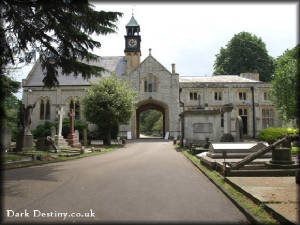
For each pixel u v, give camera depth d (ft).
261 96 120.26
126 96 83.61
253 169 27.99
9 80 45.55
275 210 14.17
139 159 43.45
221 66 168.66
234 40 161.58
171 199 18.30
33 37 36.14
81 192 20.13
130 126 114.21
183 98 120.47
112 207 16.39
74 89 121.49
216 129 66.18
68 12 34.24
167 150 62.18
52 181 24.39
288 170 25.80
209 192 20.45
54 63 39.29
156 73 119.24
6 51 34.96
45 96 122.31
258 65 156.15
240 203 16.74
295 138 28.89
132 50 135.74
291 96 74.64
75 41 37.70
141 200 17.97
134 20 139.13
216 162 30.42
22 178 25.90
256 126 118.01
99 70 42.29
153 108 136.46
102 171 30.48
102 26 36.94
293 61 76.28
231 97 120.47
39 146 56.80
